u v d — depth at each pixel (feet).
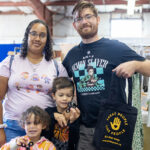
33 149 4.82
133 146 4.80
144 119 6.55
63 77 5.29
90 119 4.91
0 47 8.64
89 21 5.10
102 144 4.45
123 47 4.93
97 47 5.11
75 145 5.00
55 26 30.60
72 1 25.72
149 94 6.25
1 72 5.15
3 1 25.90
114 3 25.70
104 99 4.80
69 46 8.14
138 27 29.30
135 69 4.42
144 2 25.52
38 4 23.17
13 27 31.07
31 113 4.85
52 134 5.15
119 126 4.40
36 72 5.25
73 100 5.54
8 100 5.31
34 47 5.22
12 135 5.14
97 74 4.94
